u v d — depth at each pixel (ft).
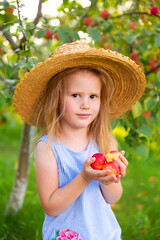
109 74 6.36
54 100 5.99
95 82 5.92
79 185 5.42
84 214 5.82
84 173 5.36
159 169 17.69
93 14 9.99
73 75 5.80
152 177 16.42
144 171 17.10
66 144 6.10
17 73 9.09
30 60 7.35
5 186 14.44
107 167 5.32
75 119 5.85
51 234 5.81
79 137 6.25
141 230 10.76
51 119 6.08
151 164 17.89
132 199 13.93
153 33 8.93
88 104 5.82
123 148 8.77
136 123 8.64
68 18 9.68
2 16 7.57
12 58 8.38
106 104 6.63
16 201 11.29
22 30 7.32
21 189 11.30
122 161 5.55
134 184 15.51
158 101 8.52
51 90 6.05
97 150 6.47
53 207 5.56
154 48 9.89
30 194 13.12
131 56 9.37
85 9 9.74
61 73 5.83
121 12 10.32
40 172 5.80
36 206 11.87
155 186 15.42
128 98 6.86
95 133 6.65
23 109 6.42
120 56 5.82
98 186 6.16
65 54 5.48
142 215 11.80
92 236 5.74
